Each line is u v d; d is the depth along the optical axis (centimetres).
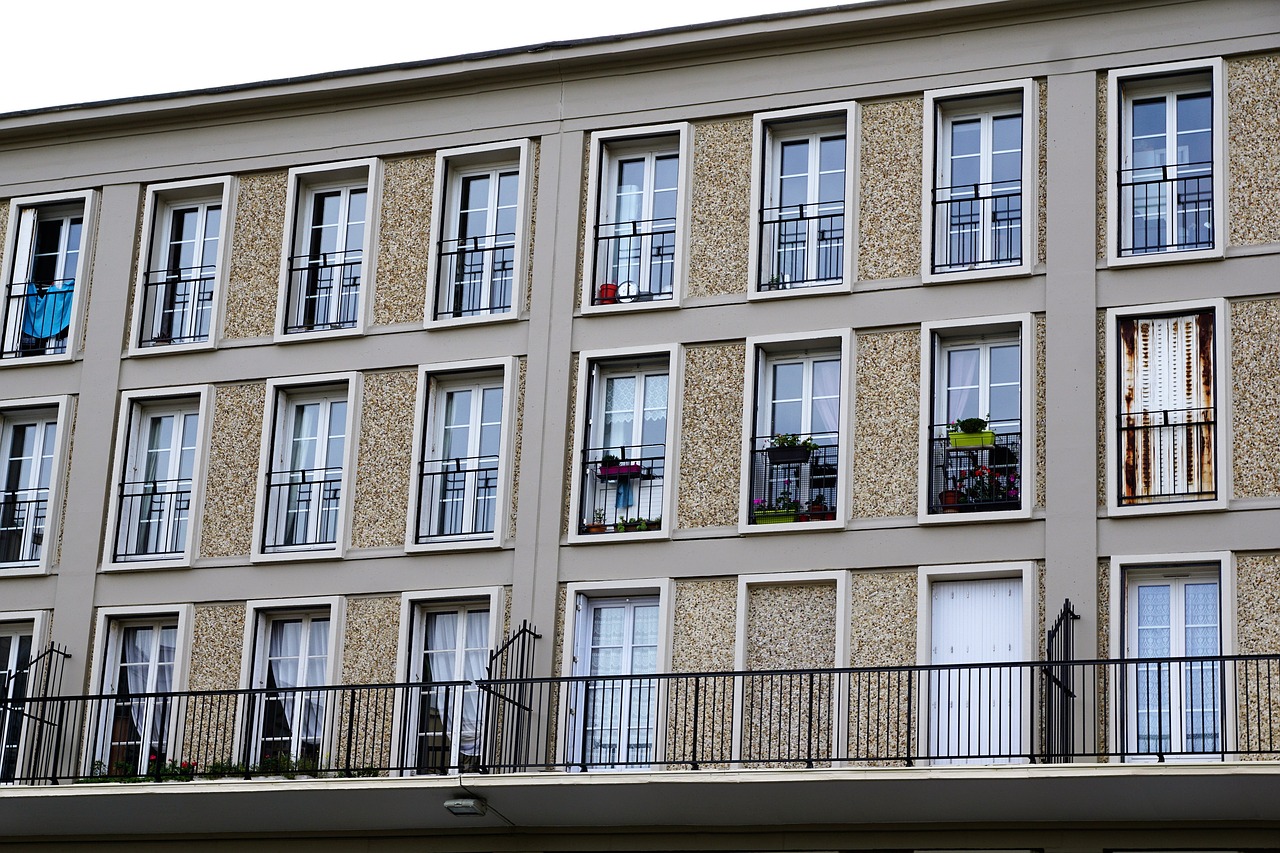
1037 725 2384
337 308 2823
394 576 2672
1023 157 2572
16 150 3012
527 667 2580
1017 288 2531
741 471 2578
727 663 2528
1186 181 2517
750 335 2620
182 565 2752
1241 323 2444
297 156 2888
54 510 2822
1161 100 2566
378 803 2480
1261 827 2270
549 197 2762
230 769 2566
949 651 2466
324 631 2700
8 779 2695
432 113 2847
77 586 2778
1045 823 2342
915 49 2661
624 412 2677
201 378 2831
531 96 2812
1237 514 2381
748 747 2478
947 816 2358
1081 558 2416
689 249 2684
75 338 2895
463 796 2427
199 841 2622
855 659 2478
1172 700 2358
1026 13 2619
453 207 2820
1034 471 2467
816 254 2650
